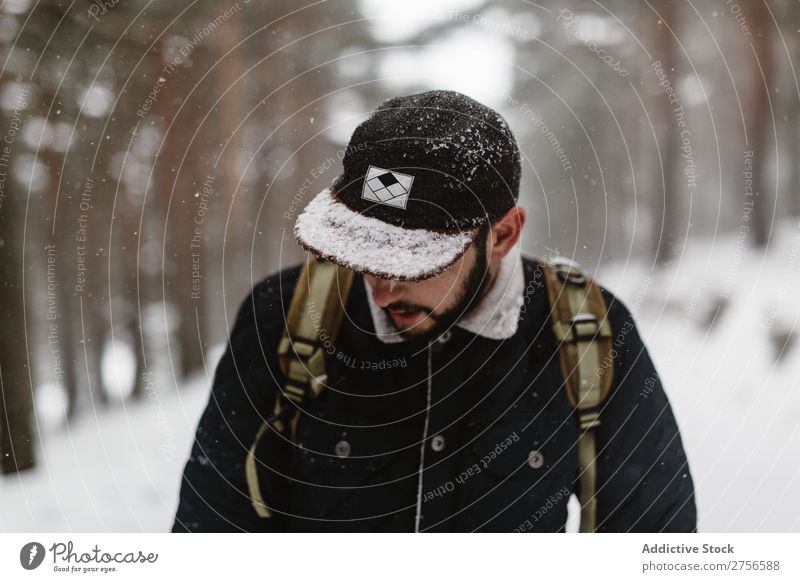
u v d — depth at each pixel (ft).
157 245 26.40
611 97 30.27
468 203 2.77
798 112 30.76
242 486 3.54
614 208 31.27
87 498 14.75
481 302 3.29
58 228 25.16
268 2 22.50
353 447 3.44
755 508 11.86
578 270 3.68
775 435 15.67
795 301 23.95
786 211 33.40
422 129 2.73
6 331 17.33
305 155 23.22
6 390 17.08
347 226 2.74
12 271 17.93
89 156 21.62
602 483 3.66
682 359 22.24
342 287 3.45
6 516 13.98
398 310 3.00
